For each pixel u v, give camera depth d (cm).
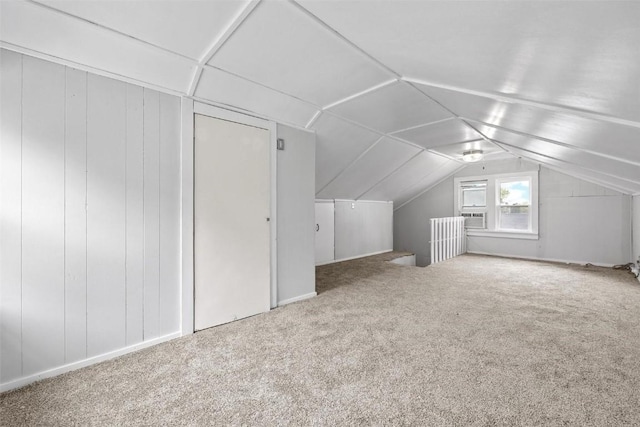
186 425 133
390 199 652
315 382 165
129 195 202
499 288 352
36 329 169
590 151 254
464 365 181
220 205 247
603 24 88
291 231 305
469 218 631
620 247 468
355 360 188
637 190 401
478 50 138
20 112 163
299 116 293
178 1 139
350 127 336
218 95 236
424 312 272
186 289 228
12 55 160
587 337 218
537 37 110
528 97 174
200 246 236
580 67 119
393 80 224
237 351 201
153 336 213
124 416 139
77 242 182
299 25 157
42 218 171
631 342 210
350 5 132
